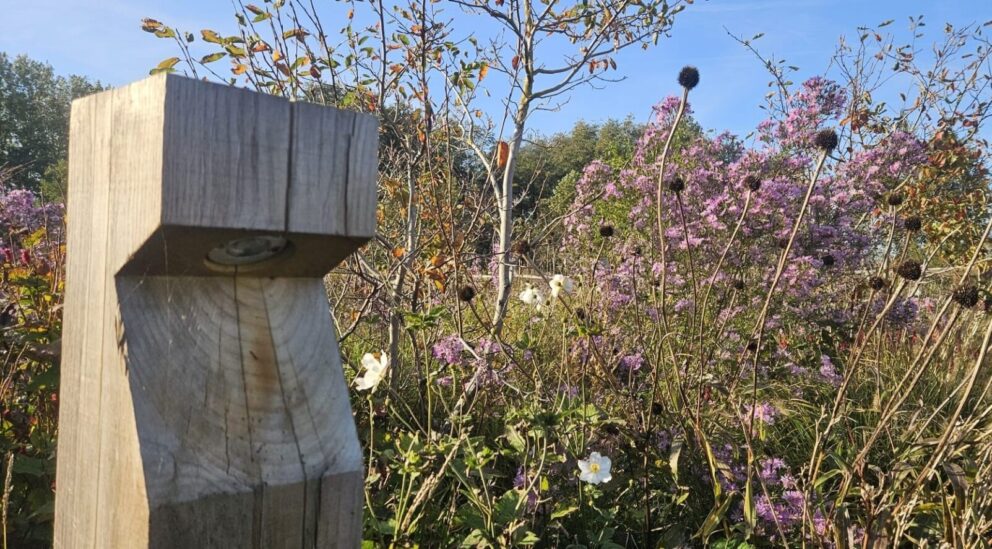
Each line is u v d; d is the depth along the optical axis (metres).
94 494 0.87
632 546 2.37
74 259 0.92
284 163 0.80
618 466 2.50
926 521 2.27
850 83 5.38
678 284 4.03
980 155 5.59
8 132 27.50
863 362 3.56
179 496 0.79
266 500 0.85
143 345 0.80
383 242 3.33
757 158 4.66
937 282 4.77
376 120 0.88
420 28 3.27
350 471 0.91
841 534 2.08
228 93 0.77
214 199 0.76
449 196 3.31
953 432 2.05
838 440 2.75
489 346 2.63
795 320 4.08
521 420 2.31
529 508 2.14
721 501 2.38
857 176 4.89
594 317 3.28
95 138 0.86
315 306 0.92
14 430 2.04
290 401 0.88
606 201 5.16
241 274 0.86
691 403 2.70
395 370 3.06
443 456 2.19
